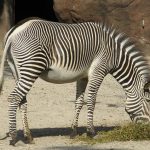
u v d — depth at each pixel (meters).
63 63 18.06
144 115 19.02
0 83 17.66
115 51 18.98
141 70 19.00
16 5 48.00
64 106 24.83
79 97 19.19
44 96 26.86
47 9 47.38
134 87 19.05
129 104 19.11
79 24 18.75
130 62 19.05
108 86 29.81
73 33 18.31
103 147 16.89
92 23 18.92
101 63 18.75
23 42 17.50
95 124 21.36
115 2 34.69
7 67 31.30
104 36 18.86
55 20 46.88
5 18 38.81
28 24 17.84
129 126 18.67
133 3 34.28
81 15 35.84
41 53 17.55
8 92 27.25
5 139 18.52
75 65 18.28
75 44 18.25
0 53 34.38
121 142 17.80
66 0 36.47
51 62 17.92
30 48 17.41
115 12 34.69
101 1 35.03
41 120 21.86
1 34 38.50
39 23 17.95
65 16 36.84
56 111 23.72
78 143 17.75
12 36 17.73
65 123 21.42
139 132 18.38
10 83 29.23
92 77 18.73
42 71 17.72
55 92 27.94
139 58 19.05
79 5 35.81
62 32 18.16
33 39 17.52
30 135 17.84
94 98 18.78
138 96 19.03
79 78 18.83
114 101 26.38
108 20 34.91
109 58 18.91
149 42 33.56
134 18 34.22
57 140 18.38
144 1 34.12
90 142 17.80
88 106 18.73
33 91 27.84
